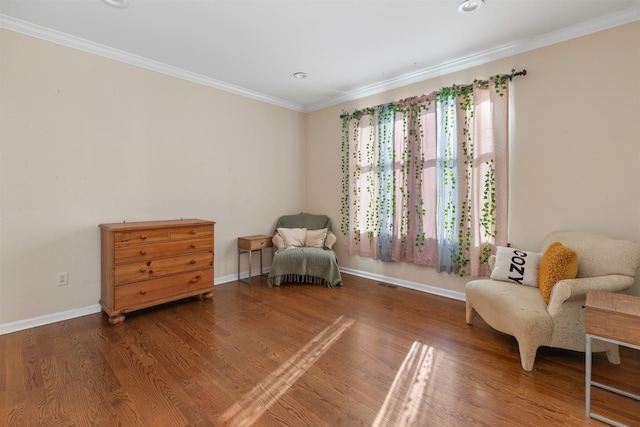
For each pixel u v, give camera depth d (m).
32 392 1.73
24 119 2.56
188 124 3.62
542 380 1.89
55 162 2.72
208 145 3.81
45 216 2.68
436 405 1.66
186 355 2.17
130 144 3.17
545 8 2.36
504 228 3.02
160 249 2.96
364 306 3.19
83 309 2.89
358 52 3.10
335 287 3.85
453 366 2.05
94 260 2.95
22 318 2.58
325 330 2.61
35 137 2.61
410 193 3.71
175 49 3.02
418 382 1.87
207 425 1.50
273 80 3.85
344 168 4.47
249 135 4.25
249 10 2.38
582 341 2.01
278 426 1.50
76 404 1.64
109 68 3.01
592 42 2.56
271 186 4.55
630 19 2.39
